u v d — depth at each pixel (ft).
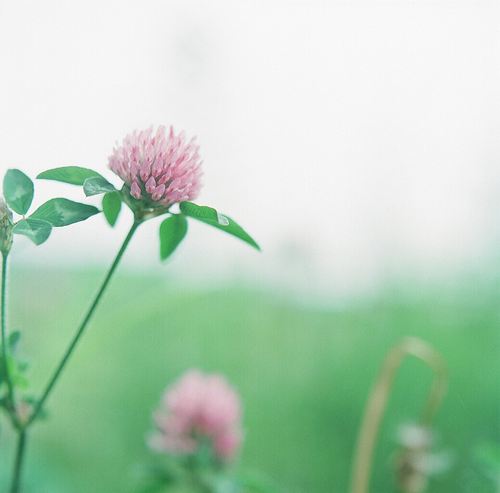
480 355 2.69
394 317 2.94
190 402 1.63
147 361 2.67
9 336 1.27
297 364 2.73
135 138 1.19
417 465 1.60
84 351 2.52
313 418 2.52
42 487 2.01
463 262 3.18
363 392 2.60
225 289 2.90
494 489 1.95
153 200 1.18
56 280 2.67
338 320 2.94
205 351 2.77
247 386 2.64
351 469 2.33
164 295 2.63
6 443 2.15
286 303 2.96
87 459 2.31
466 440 2.32
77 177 1.20
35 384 2.41
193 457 1.61
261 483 1.62
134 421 2.48
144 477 1.62
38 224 1.16
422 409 2.47
